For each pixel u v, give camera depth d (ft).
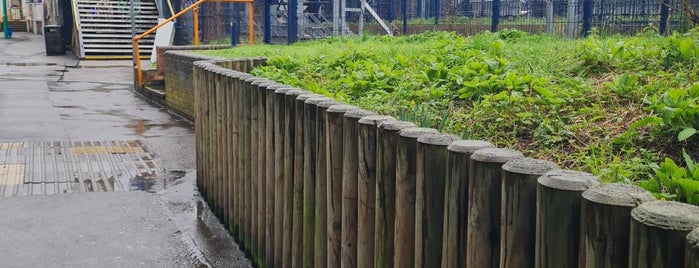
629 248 6.24
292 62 28.81
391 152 9.95
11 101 43.14
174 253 16.43
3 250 16.26
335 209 11.93
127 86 53.72
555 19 42.63
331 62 27.84
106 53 79.25
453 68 20.76
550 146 14.14
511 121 15.44
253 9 67.15
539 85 17.60
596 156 13.08
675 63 18.43
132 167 25.04
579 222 6.92
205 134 20.53
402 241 9.61
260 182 15.44
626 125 14.25
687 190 9.90
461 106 17.90
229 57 32.55
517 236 7.51
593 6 37.88
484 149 8.20
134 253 16.33
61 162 25.57
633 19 35.53
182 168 25.11
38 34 136.98
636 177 11.78
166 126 34.71
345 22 62.34
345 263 11.55
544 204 7.06
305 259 13.23
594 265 6.54
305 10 64.95
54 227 17.93
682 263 5.83
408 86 20.42
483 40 27.96
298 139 13.29
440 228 8.98
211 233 18.02
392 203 10.05
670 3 32.17
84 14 81.92
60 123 34.73
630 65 19.43
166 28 63.82
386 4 65.46
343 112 11.64
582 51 21.15
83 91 49.90
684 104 12.96
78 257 15.94
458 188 8.43
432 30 54.65
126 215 19.16
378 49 30.94
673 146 12.84
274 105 14.56
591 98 16.25
